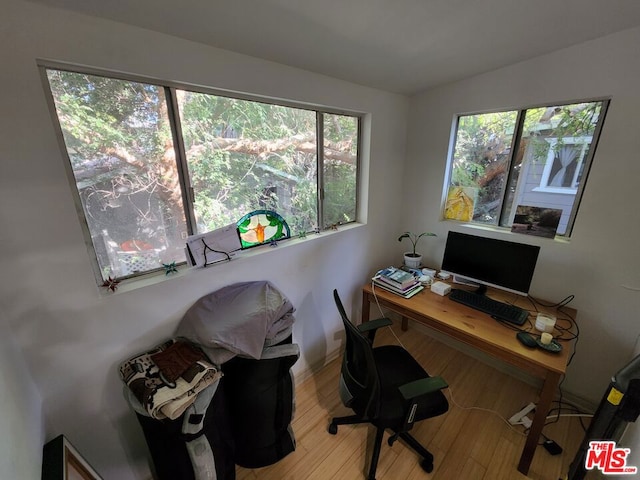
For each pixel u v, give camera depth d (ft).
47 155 3.11
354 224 7.56
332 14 3.60
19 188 3.00
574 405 6.11
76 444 3.84
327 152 6.47
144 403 3.39
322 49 4.51
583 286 5.71
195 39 3.83
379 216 8.00
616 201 5.09
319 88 5.58
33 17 2.82
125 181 3.88
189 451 3.51
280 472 4.91
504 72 5.98
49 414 3.55
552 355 4.50
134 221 4.06
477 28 4.28
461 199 7.62
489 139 6.80
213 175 4.71
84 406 3.82
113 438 4.15
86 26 3.09
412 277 6.85
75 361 3.64
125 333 3.98
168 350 4.10
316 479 4.79
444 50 4.98
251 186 5.27
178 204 4.45
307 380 6.98
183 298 4.47
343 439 5.46
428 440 5.40
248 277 5.25
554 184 6.00
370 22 3.88
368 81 6.18
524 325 5.30
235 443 4.66
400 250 9.05
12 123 2.88
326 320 7.23
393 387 4.87
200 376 3.69
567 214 5.90
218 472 3.98
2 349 2.77
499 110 6.39
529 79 5.69
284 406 4.65
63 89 3.26
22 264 3.12
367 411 4.34
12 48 2.78
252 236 5.47
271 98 4.99
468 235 6.41
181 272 4.49
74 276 3.47
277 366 4.48
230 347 3.96
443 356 7.68
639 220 4.92
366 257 7.98
